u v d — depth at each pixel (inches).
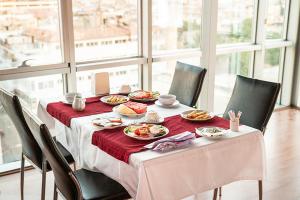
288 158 144.6
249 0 185.8
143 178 74.0
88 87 145.7
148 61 155.3
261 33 190.4
